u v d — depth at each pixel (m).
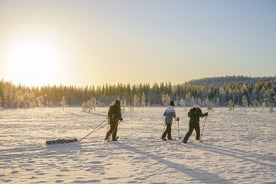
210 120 37.22
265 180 8.11
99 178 8.30
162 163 10.32
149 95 162.50
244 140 16.66
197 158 11.24
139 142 15.59
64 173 8.86
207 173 8.88
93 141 15.85
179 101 154.88
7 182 7.86
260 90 154.25
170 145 14.57
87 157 11.36
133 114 57.81
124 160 10.81
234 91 158.25
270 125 28.53
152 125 28.06
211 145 14.65
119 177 8.42
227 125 28.38
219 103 157.50
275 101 138.75
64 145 14.32
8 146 13.88
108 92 168.25
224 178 8.31
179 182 7.90
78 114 59.47
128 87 166.88
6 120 36.53
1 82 147.62
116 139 16.22
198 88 176.75
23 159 10.93
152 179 8.20
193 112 15.67
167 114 16.67
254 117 45.78
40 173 8.86
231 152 12.58
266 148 13.71
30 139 16.59
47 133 20.16
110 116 16.11
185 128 24.61
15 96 137.88
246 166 9.85
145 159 11.03
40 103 150.12
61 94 181.25
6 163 10.22
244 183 7.81
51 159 10.95
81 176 8.52
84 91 176.62
